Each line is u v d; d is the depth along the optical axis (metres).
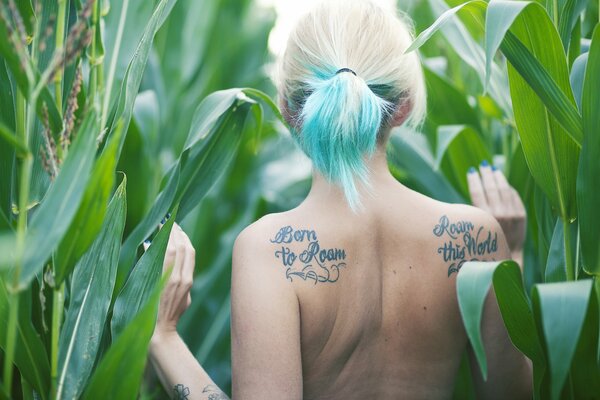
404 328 1.21
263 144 2.91
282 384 1.13
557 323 0.95
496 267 1.01
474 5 1.22
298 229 1.17
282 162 2.87
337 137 1.11
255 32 3.08
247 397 1.14
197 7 2.97
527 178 1.68
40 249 0.87
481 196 1.50
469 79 2.30
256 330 1.14
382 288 1.20
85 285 1.17
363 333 1.20
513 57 1.14
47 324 1.15
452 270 1.21
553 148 1.23
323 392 1.22
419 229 1.20
